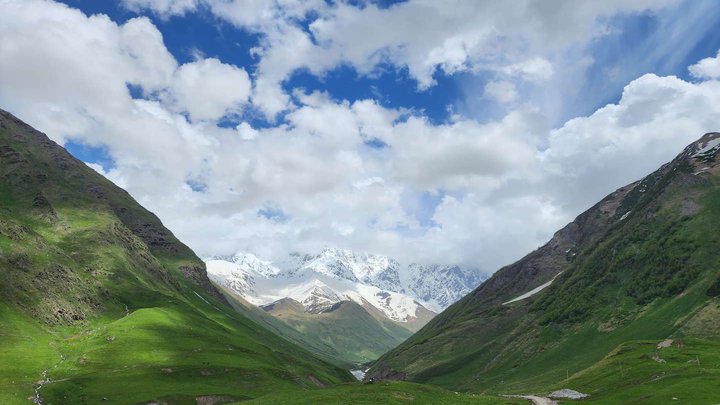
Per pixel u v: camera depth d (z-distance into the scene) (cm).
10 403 10931
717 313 19612
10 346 14750
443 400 10506
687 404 8481
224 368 15550
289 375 16762
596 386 12444
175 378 14262
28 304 17625
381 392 10688
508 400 11219
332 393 10650
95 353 15612
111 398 12112
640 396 9844
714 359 12119
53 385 12306
